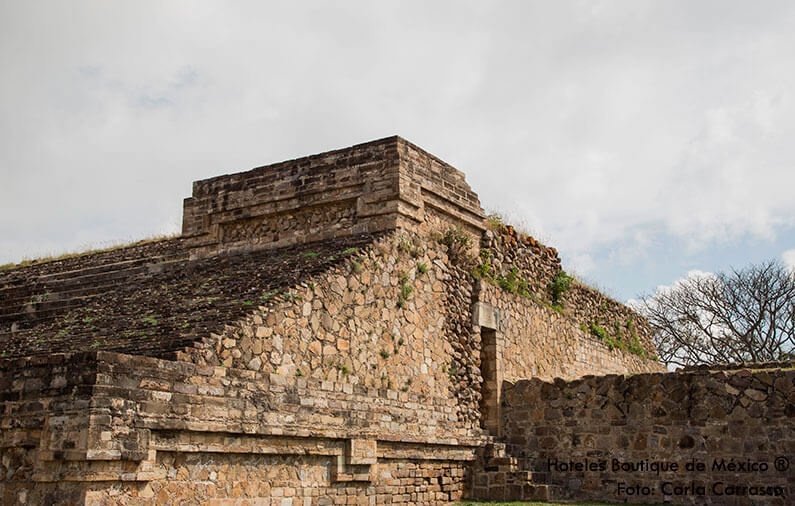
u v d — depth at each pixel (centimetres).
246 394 1193
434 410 1581
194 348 1137
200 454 1126
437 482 1559
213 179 1897
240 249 1812
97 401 998
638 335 2777
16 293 2055
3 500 1036
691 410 1537
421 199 1680
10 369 1070
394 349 1517
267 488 1216
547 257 2161
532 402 1719
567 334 2173
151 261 1972
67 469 991
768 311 3547
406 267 1595
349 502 1352
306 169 1753
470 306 1764
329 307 1388
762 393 1479
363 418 1398
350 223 1666
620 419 1606
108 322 1441
